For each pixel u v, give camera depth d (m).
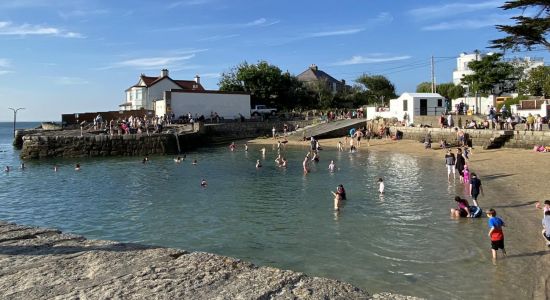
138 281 4.96
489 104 61.38
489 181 25.06
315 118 70.12
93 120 59.94
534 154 33.06
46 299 4.54
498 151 36.53
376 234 15.70
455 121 50.53
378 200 21.59
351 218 18.17
